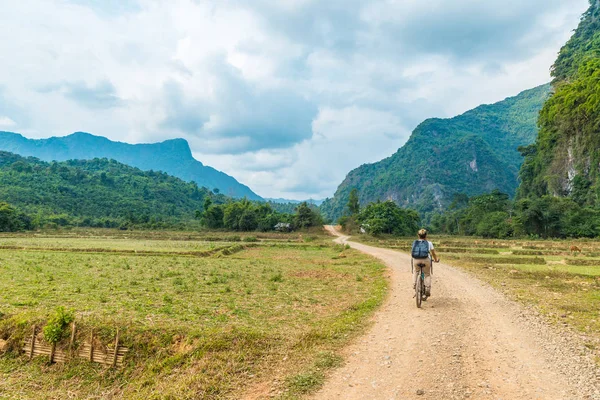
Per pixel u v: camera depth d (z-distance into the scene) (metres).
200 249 39.00
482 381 5.73
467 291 13.36
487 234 77.81
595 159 78.94
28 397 7.97
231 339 8.03
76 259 27.28
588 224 62.62
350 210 117.31
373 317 9.77
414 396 5.31
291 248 45.81
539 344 7.45
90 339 9.04
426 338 7.82
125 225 93.75
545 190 98.19
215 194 196.62
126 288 15.25
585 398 5.14
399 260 27.08
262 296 13.73
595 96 77.94
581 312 10.33
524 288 14.55
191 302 12.56
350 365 6.53
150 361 8.39
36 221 85.12
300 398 5.42
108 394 7.79
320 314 10.91
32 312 10.62
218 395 5.87
